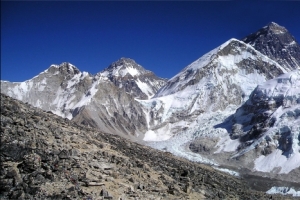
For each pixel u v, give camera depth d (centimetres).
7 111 4972
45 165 3950
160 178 5241
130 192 4131
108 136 7831
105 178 4275
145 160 6325
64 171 4022
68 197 3522
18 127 4616
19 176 3619
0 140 4069
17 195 3366
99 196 3766
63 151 4369
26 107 6038
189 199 4706
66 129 5762
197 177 6384
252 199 6397
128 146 7475
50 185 3716
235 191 6769
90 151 5006
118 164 5012
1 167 3678
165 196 4459
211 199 5125
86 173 4209
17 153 3994
